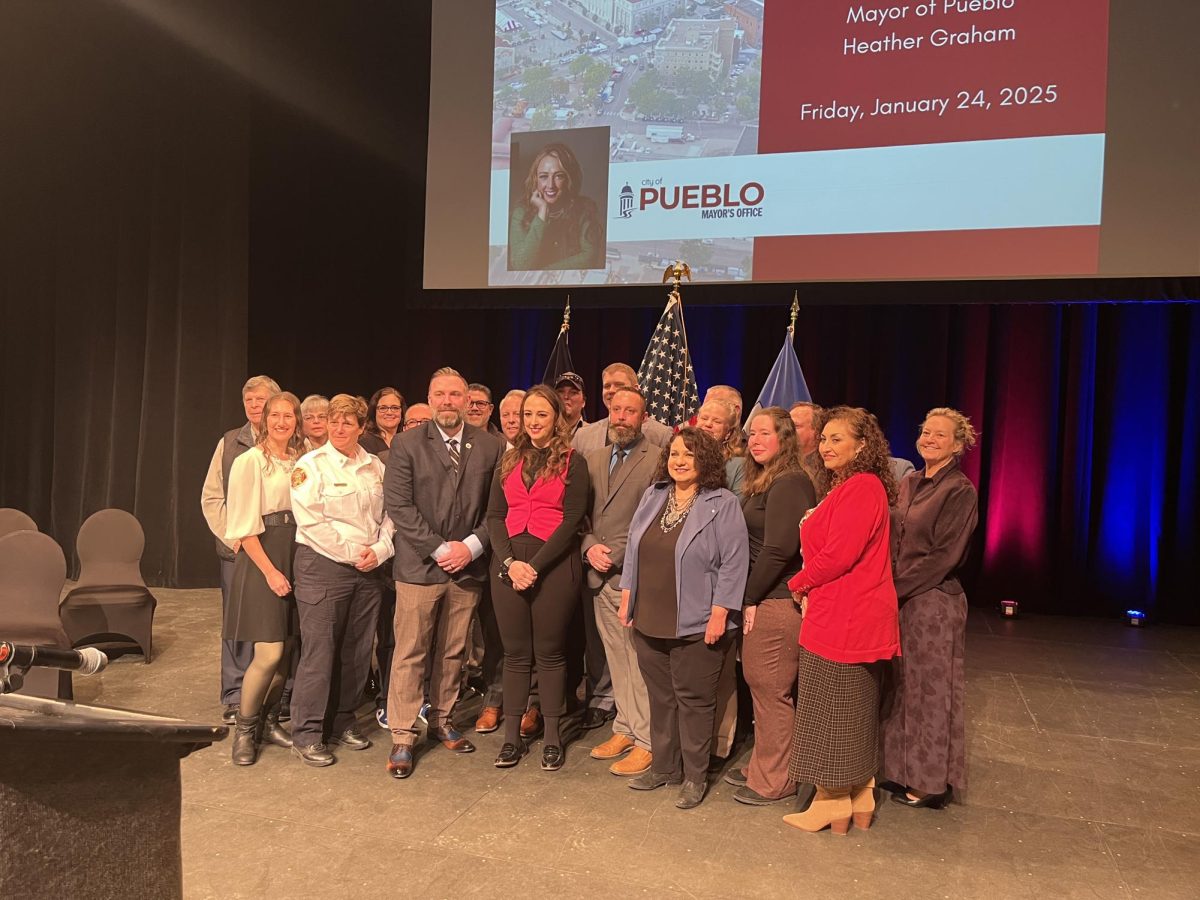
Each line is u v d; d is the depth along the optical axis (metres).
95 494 6.71
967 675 4.55
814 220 5.15
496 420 7.11
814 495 2.92
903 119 4.97
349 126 6.29
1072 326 6.00
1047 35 4.73
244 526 3.12
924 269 4.96
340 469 3.17
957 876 2.45
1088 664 4.80
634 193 5.50
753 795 2.90
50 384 6.97
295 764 3.13
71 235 6.70
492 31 5.79
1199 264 4.52
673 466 2.92
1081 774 3.23
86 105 6.54
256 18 6.32
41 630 3.33
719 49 5.31
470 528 3.24
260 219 6.62
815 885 2.38
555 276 5.66
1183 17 4.52
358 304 6.99
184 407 6.31
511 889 2.31
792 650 2.87
